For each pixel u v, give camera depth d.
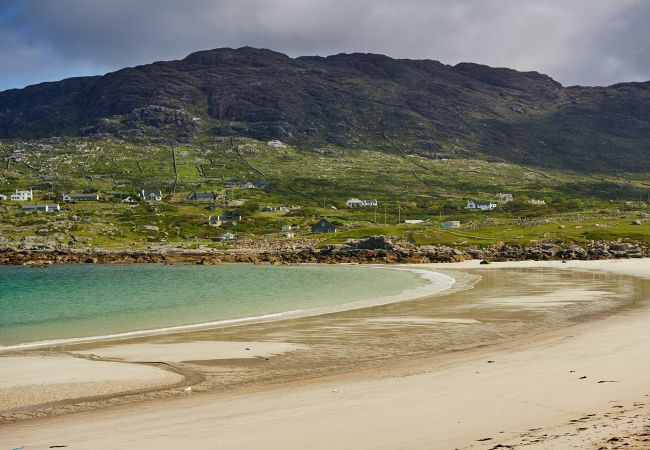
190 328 42.75
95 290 84.81
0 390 23.95
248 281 97.06
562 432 15.45
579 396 19.59
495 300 56.50
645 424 15.55
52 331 43.78
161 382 25.34
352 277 101.00
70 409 21.27
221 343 35.31
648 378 21.77
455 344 33.12
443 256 145.62
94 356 31.95
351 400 20.78
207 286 88.06
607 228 187.00
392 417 18.17
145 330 42.59
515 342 32.88
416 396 20.84
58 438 17.61
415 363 28.05
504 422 16.98
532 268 114.44
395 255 150.62
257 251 176.38
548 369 24.56
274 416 19.05
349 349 32.50
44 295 78.19
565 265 121.19
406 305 54.12
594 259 140.25
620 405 18.05
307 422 18.06
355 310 51.22
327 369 27.44
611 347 29.20
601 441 14.30
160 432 17.73
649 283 74.44
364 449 15.28
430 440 15.66
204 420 18.97
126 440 17.03
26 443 17.20
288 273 115.94
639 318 40.69
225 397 22.41
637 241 163.75
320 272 117.62
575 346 30.19
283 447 15.72
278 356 30.91
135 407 21.31
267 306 58.12
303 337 36.97
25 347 35.59
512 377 23.31
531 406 18.64
